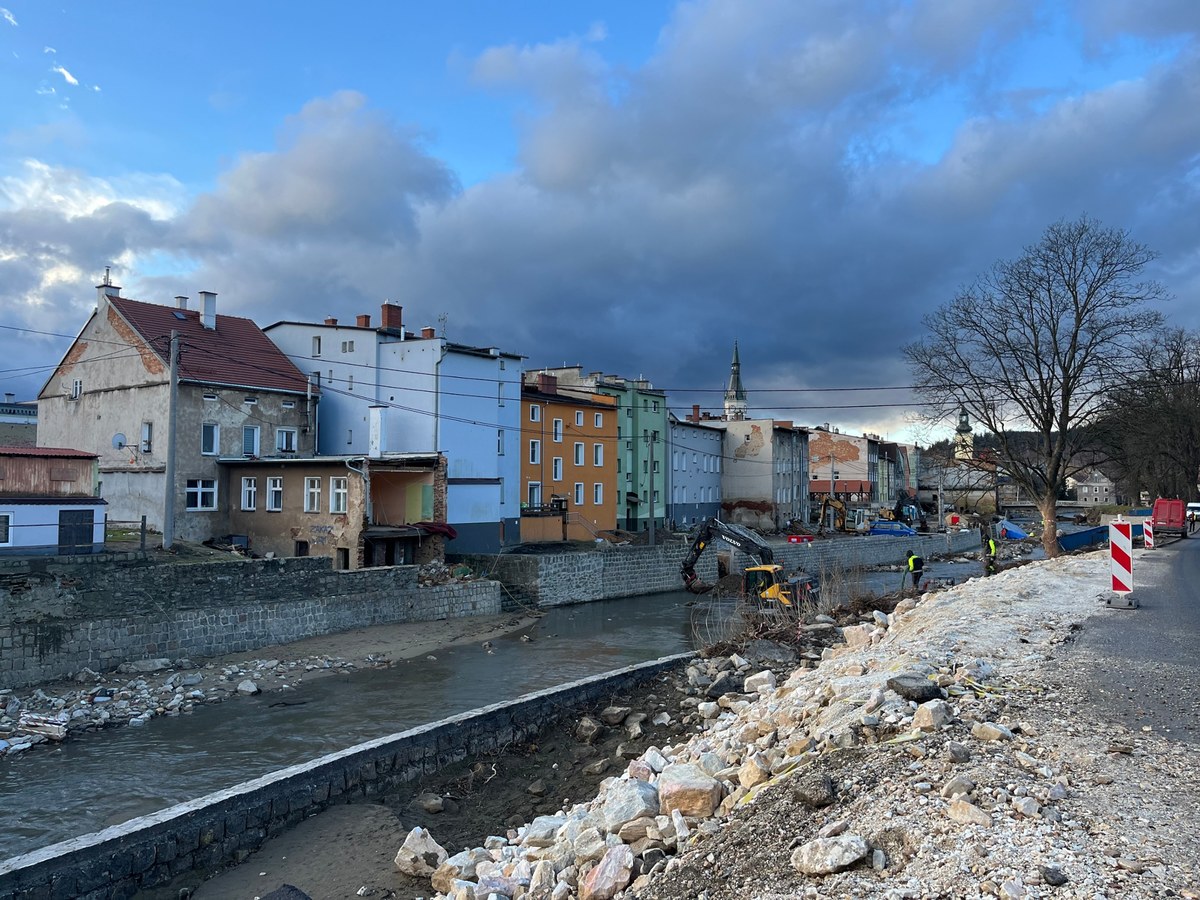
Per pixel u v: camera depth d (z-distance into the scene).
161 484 35.81
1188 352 56.62
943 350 36.62
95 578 21.11
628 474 61.81
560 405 53.22
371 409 37.38
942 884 4.74
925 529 79.25
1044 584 20.62
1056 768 6.42
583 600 38.75
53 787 13.60
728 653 20.09
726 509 77.50
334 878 9.47
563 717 15.70
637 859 6.70
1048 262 34.34
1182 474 63.28
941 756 6.69
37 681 19.69
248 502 36.94
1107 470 74.88
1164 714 8.00
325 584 27.59
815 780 6.45
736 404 111.69
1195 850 4.96
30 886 8.16
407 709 19.05
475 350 42.97
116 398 38.22
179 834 9.55
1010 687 8.97
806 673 12.46
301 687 21.19
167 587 22.80
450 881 8.61
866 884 4.92
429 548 35.62
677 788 7.30
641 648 27.55
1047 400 35.56
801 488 85.44
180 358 36.78
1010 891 4.48
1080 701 8.49
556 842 8.25
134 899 9.03
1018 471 37.59
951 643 11.84
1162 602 17.16
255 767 14.74
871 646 15.60
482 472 43.69
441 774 13.10
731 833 6.32
